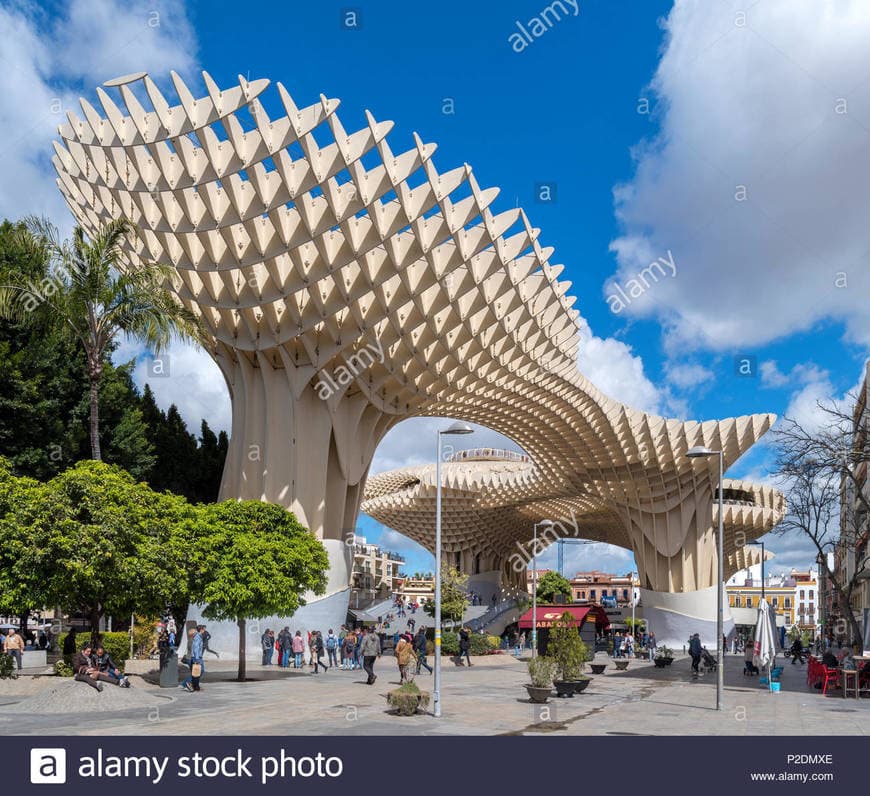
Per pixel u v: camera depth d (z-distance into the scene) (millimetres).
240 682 26734
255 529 30453
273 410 39656
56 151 33562
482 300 37094
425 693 19422
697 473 63000
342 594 40719
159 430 48375
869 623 33125
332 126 27984
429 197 31156
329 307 37375
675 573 64875
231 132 27828
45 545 21719
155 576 23328
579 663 24344
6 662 25812
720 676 21688
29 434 37188
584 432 59500
